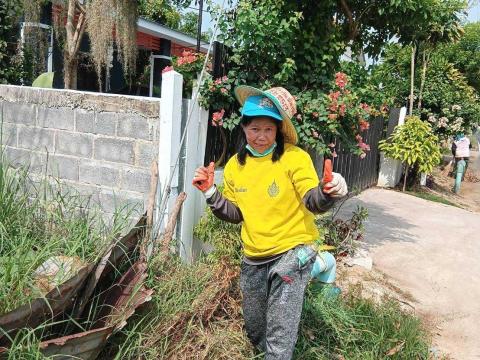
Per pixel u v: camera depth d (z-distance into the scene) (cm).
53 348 228
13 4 674
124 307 279
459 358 374
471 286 525
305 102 488
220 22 458
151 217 351
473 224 802
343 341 339
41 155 418
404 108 1114
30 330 229
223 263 349
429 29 669
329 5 500
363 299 393
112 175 390
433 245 652
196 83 426
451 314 451
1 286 248
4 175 354
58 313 256
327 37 515
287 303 268
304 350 326
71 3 761
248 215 274
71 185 407
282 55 479
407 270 552
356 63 595
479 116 1295
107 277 308
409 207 902
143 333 279
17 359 221
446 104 1211
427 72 1218
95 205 376
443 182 1465
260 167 269
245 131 269
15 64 691
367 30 627
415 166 1144
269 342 273
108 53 777
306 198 254
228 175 287
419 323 379
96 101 388
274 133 265
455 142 1314
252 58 468
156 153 371
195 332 303
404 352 339
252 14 442
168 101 360
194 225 408
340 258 527
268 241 271
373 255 588
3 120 433
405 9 526
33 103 416
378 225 730
